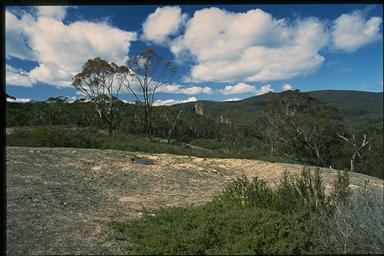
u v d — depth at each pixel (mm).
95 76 41219
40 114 49969
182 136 56906
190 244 4328
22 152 11891
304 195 5941
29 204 6266
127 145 20422
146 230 5070
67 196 7223
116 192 8359
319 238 4617
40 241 4688
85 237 4965
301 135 33375
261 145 39156
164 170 11758
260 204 5895
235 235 4574
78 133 21656
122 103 49531
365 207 4977
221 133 57438
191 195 8742
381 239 4500
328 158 34219
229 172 13000
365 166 32938
